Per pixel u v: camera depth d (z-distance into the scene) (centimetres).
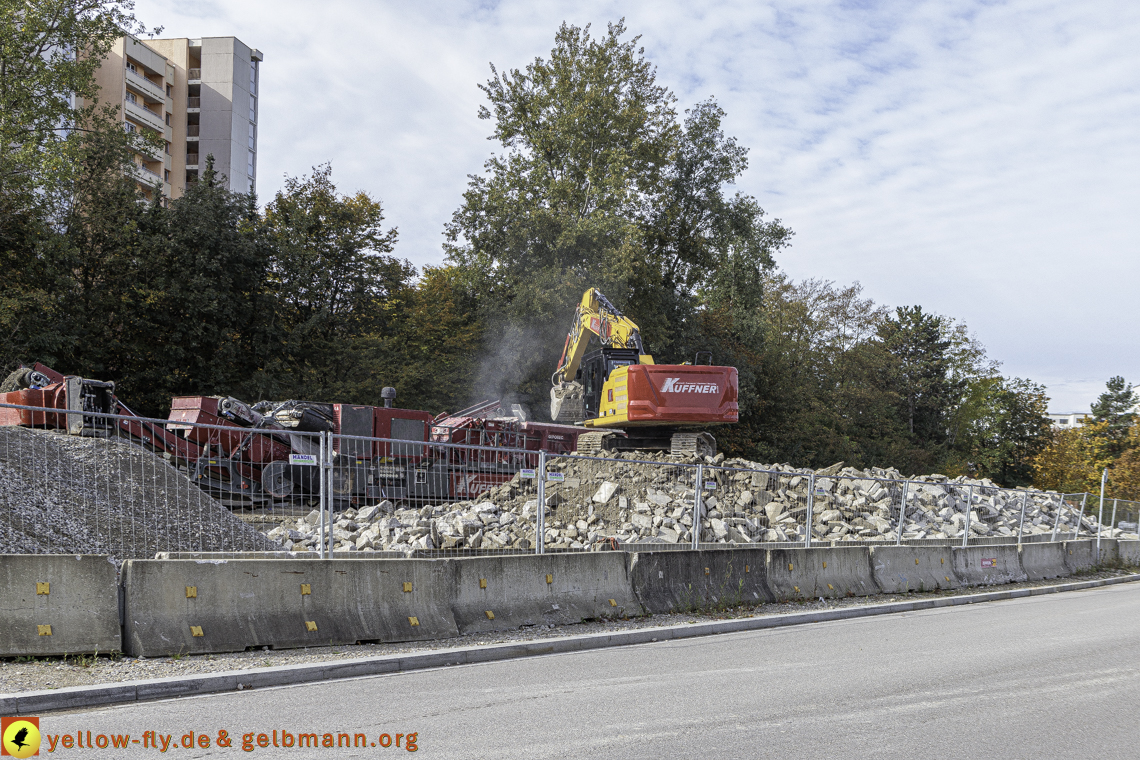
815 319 6047
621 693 688
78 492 1037
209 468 1588
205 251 3097
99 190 3102
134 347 2977
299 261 3628
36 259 2917
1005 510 2186
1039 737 580
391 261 4059
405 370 3544
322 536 905
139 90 7031
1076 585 1745
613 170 4044
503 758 507
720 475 1734
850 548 1411
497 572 973
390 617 868
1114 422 8444
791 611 1192
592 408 2528
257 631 781
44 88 3042
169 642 734
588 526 1505
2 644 675
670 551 1155
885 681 753
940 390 7250
